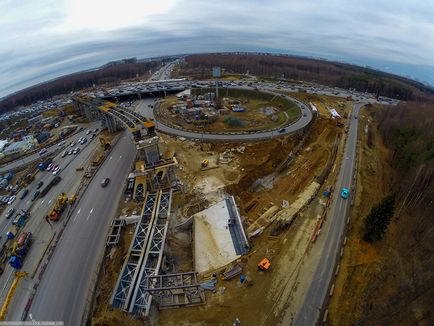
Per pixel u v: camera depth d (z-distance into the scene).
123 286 51.25
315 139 106.06
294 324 44.66
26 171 97.06
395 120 114.69
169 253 61.09
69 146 111.19
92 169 90.50
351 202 71.38
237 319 45.22
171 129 115.00
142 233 62.91
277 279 51.66
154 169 75.19
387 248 59.38
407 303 47.91
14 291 52.91
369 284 51.50
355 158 92.56
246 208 71.94
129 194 75.81
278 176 85.19
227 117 129.75
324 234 61.62
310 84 196.12
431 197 72.19
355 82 195.62
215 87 176.38
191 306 47.72
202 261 57.56
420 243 61.50
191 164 89.62
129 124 93.88
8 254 61.31
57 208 71.44
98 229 66.06
